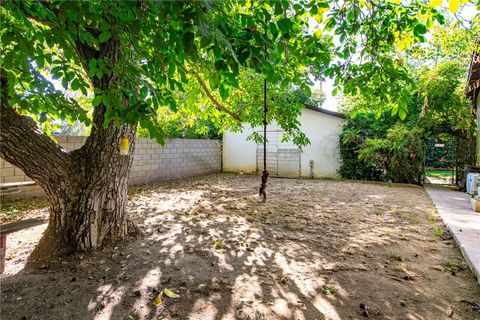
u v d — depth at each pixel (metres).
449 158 9.68
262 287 2.35
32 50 1.83
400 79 2.48
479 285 2.40
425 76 8.84
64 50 1.80
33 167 2.65
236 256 3.00
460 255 3.08
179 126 9.63
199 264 2.78
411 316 1.97
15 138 2.48
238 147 12.16
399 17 2.45
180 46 1.45
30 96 2.09
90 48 2.76
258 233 3.77
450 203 5.80
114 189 3.15
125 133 3.15
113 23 1.73
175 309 2.03
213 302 2.12
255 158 11.83
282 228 4.01
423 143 8.91
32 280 2.40
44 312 1.97
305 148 10.87
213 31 1.35
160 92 1.92
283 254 3.06
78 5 1.50
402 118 2.55
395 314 1.99
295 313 2.00
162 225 4.06
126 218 3.35
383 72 2.47
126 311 1.99
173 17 1.29
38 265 2.67
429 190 7.63
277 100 5.98
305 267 2.74
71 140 6.57
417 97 8.90
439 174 12.49
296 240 3.51
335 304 2.11
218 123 6.29
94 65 2.07
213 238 3.54
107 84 2.78
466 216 4.61
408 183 8.93
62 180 2.82
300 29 2.48
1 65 2.04
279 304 2.11
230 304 2.10
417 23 2.37
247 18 1.78
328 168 10.52
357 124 9.93
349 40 2.58
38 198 5.79
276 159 11.35
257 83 5.66
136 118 1.48
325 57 2.37
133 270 2.62
